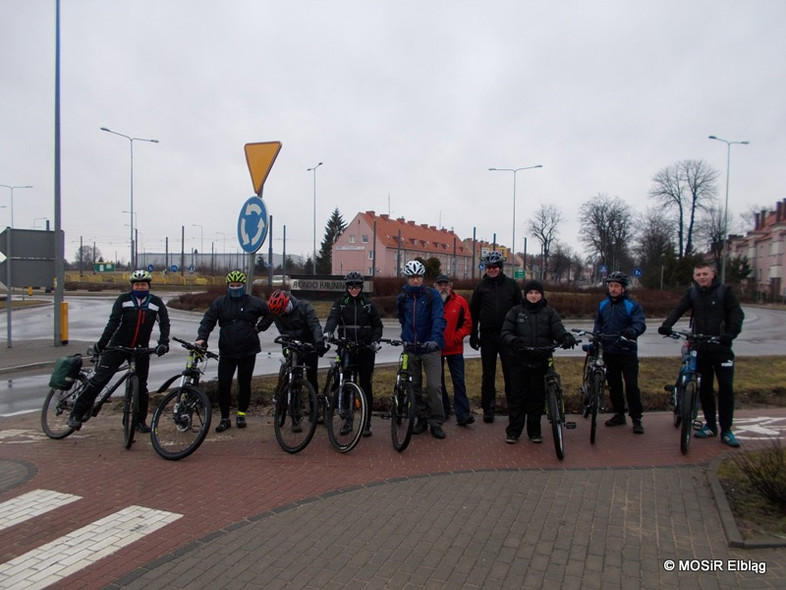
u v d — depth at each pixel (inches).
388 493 188.4
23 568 140.7
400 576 136.3
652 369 437.1
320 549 149.6
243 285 270.2
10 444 250.7
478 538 155.7
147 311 257.4
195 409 232.2
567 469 213.9
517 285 283.0
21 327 858.8
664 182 2613.2
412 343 253.8
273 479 202.8
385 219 3339.1
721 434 252.1
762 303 2135.8
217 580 134.6
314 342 253.9
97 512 174.1
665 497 184.5
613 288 272.2
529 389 250.2
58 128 592.4
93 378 254.8
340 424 239.1
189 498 185.0
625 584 132.7
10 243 579.8
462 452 236.4
